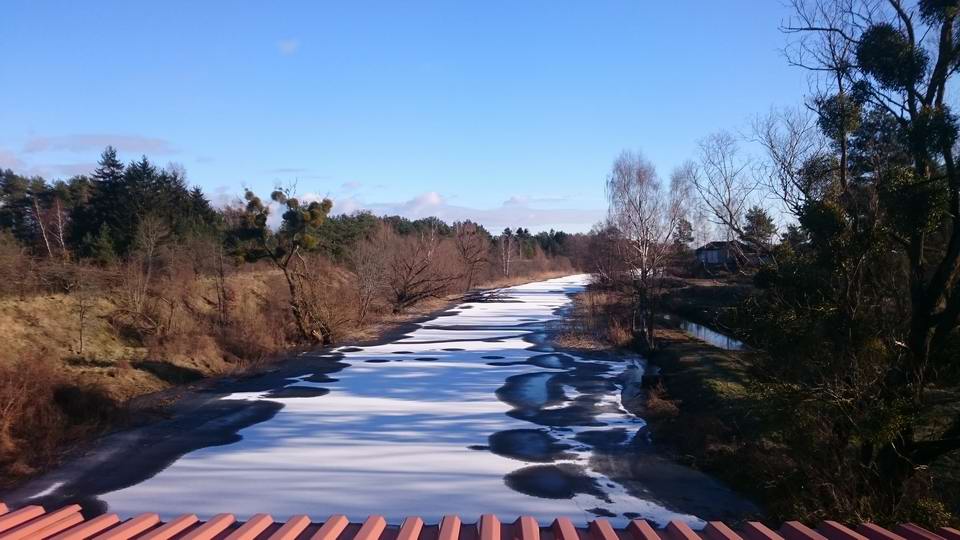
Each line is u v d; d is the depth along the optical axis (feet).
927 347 33.71
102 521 16.24
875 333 34.45
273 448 50.57
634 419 60.85
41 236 155.84
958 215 32.65
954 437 31.76
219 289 112.78
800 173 42.39
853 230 34.94
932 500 31.04
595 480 43.42
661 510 37.96
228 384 77.66
